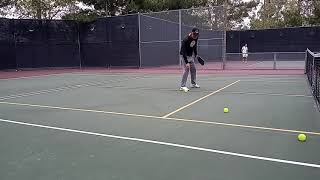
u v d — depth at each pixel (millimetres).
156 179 4020
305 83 13859
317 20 36719
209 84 14062
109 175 4172
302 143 5344
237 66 24297
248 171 4207
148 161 4637
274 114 7656
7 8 26859
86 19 25938
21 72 23812
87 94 11758
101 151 5109
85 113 8148
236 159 4648
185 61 12008
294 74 18203
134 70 23562
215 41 24422
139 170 4316
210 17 24203
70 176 4160
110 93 11867
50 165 4551
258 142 5430
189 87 13062
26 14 27719
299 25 38094
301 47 32844
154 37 24203
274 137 5719
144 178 4059
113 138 5809
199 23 24766
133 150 5129
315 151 4938
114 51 25578
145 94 11359
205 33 24781
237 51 35781
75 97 11062
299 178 3961
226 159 4656
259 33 34625
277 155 4781
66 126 6777
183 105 9016
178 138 5734
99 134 6098
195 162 4562
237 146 5234
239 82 14727
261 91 11648
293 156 4730
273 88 12422
